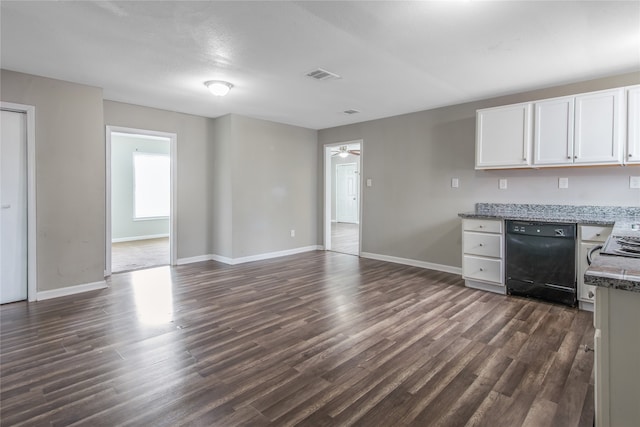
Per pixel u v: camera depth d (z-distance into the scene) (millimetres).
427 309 3197
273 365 2191
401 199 5117
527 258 3453
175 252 5086
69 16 2268
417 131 4906
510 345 2459
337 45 2705
